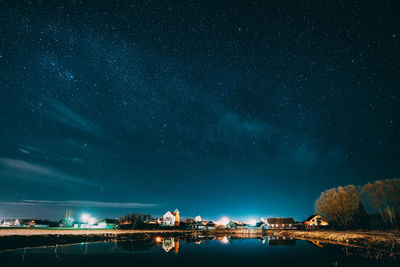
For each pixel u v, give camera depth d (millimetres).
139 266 30906
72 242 56656
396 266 27906
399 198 62281
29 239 52125
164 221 126438
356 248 43094
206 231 114062
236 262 34000
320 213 80375
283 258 36562
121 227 103438
